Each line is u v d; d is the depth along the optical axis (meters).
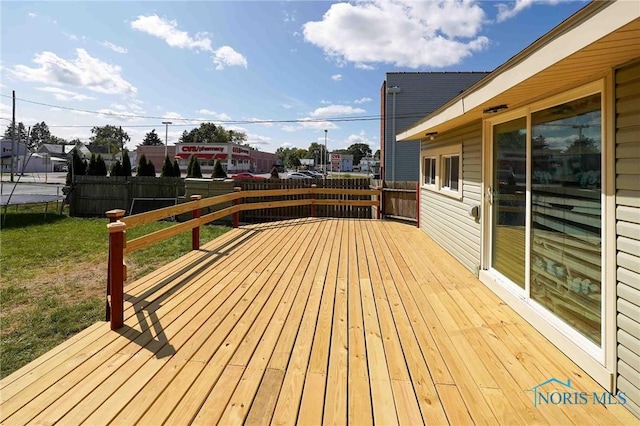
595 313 2.19
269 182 10.30
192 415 1.76
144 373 2.13
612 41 1.58
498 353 2.42
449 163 5.74
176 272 4.29
